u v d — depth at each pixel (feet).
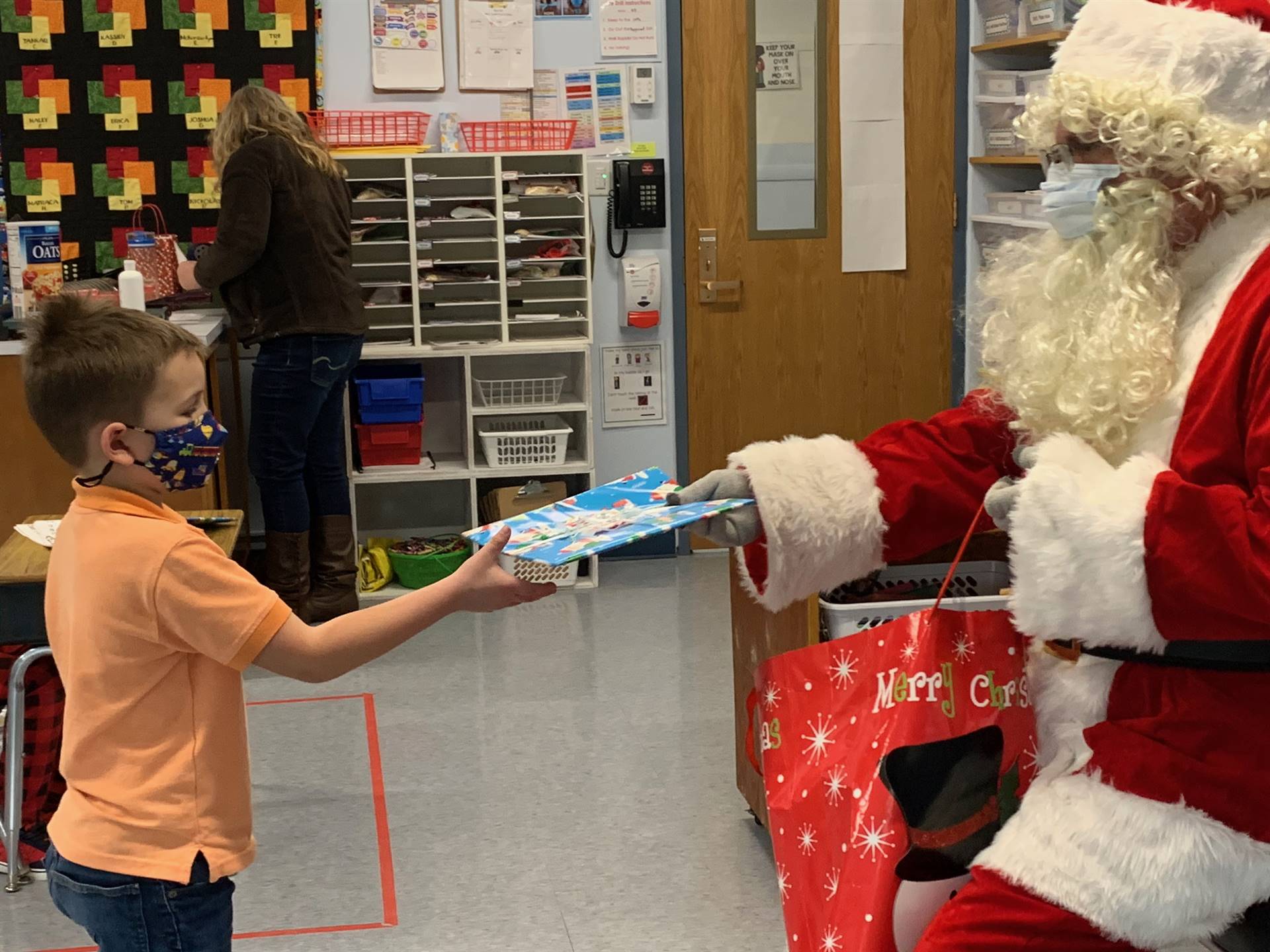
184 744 5.14
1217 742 4.30
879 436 5.66
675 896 8.38
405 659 12.78
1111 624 4.22
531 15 14.90
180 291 13.85
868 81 15.65
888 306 16.20
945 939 4.50
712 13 15.24
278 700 11.81
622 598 14.57
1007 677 4.77
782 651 8.17
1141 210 4.43
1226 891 4.25
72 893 5.10
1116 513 4.14
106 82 14.42
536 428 15.76
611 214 15.39
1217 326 4.34
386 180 14.28
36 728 8.83
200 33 14.40
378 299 14.70
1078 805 4.38
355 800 9.84
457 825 9.41
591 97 15.23
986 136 15.88
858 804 4.81
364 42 14.74
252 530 15.90
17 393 12.20
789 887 5.02
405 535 16.02
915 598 7.82
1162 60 4.44
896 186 15.94
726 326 15.96
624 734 10.92
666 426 16.14
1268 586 3.90
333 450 13.65
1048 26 14.23
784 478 5.41
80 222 14.66
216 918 5.24
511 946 7.86
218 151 12.69
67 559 5.25
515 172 14.67
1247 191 4.40
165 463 5.25
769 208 15.81
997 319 5.22
